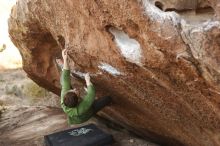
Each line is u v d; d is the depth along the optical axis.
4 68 11.63
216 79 3.01
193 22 3.00
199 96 3.42
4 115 8.49
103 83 4.69
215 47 2.83
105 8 3.36
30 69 6.16
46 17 4.45
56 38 4.62
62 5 3.95
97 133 5.92
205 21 2.91
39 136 6.99
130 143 6.11
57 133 6.05
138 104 4.70
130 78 3.99
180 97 3.69
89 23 3.75
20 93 10.28
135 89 4.23
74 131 6.08
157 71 3.46
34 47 5.56
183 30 2.94
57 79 6.08
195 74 3.13
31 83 10.21
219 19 2.79
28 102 9.87
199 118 3.86
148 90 4.03
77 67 4.66
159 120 4.81
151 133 5.68
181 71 3.23
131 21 3.21
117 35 3.58
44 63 5.91
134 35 3.29
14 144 6.88
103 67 4.20
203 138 4.25
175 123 4.50
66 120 7.52
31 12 4.67
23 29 5.26
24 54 5.93
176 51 3.05
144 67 3.54
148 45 3.24
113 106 5.50
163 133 5.27
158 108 4.37
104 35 3.68
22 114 8.34
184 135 4.67
